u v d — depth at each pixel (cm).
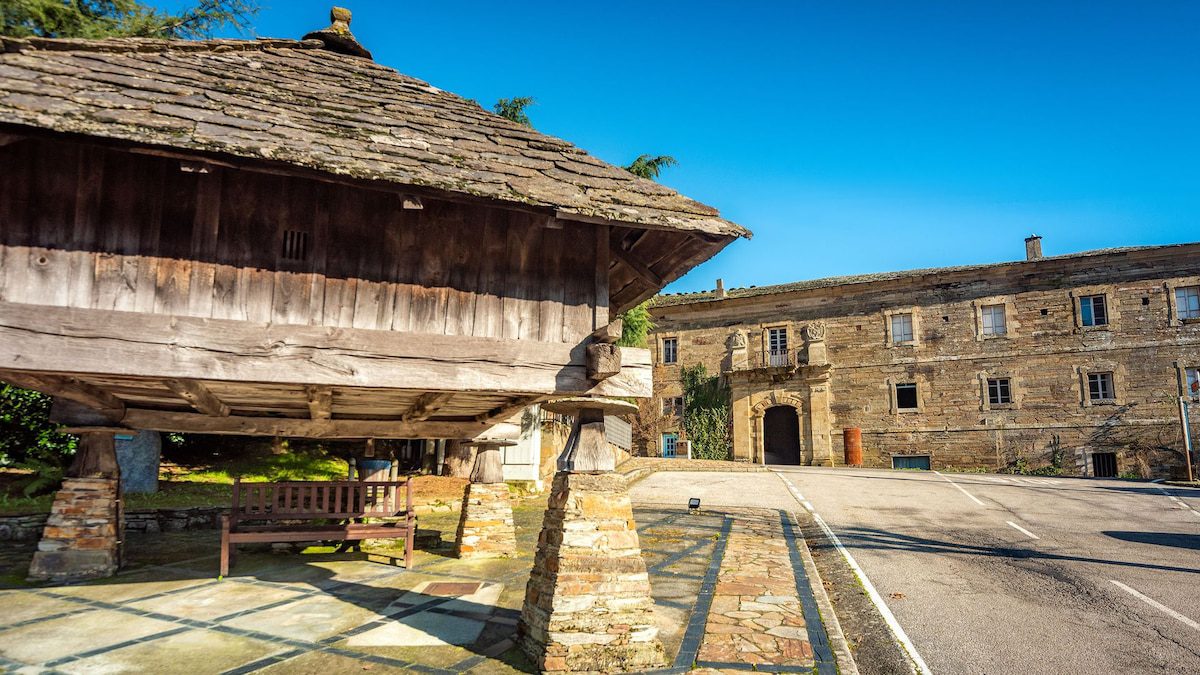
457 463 1623
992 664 531
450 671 495
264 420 804
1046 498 1691
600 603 511
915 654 551
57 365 413
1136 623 643
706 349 3428
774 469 2573
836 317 3164
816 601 697
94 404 695
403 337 491
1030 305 2822
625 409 575
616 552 527
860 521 1335
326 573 819
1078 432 2664
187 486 1328
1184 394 2527
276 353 457
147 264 447
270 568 846
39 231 430
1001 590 771
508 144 586
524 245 546
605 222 504
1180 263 2609
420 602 686
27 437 1166
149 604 668
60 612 635
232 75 548
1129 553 1002
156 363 432
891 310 3059
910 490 1864
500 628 600
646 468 2298
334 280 486
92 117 399
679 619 627
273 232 478
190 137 410
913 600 724
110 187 449
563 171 563
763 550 993
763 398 3231
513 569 848
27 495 1089
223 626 597
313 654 526
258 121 470
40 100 402
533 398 606
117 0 1245
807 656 529
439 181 459
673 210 540
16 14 1074
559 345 537
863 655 555
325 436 830
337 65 656
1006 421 2788
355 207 502
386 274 500
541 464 1831
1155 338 2602
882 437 2986
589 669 496
